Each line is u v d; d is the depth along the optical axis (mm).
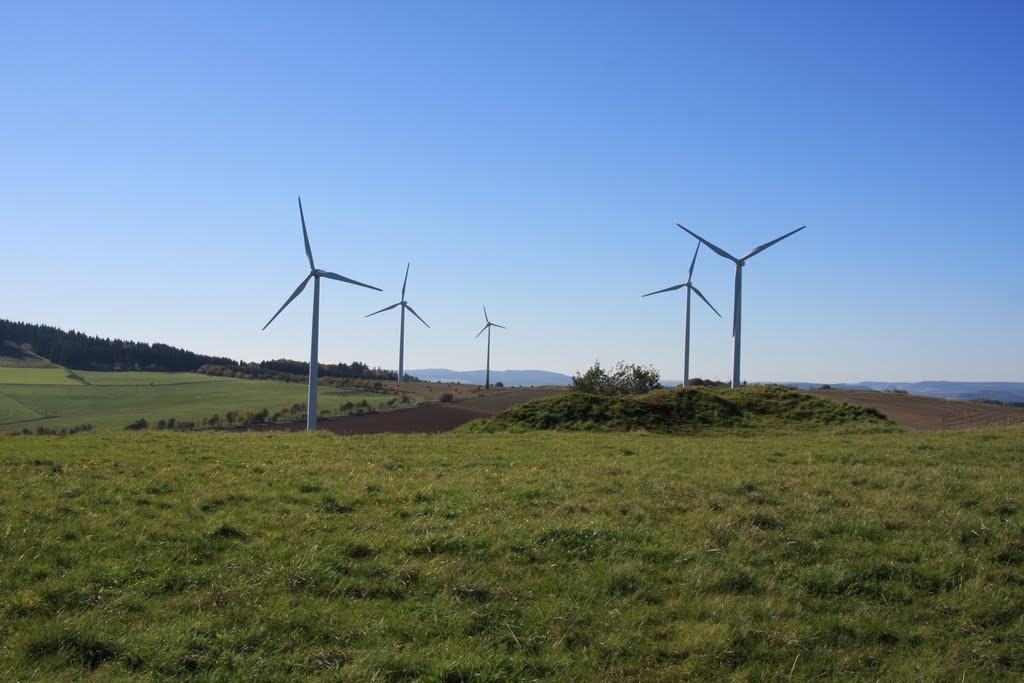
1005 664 9273
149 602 10438
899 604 10844
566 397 47062
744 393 52375
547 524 14070
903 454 25266
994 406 72750
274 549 12688
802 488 17938
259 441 31219
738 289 69750
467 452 27141
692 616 10273
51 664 8633
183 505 15750
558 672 8758
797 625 10016
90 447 27156
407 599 10758
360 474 20531
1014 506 15500
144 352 162000
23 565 11508
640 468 22141
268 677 8516
